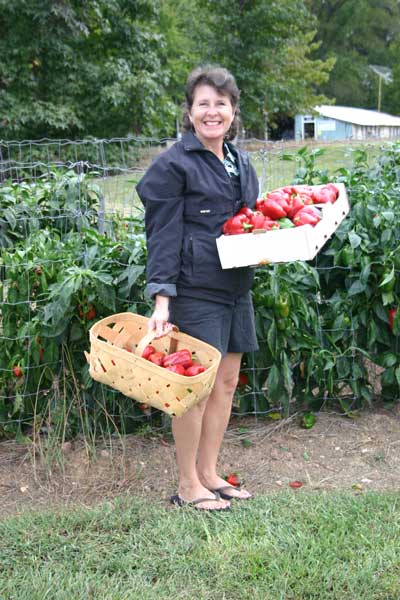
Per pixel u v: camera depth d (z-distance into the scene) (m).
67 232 5.54
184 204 2.89
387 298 3.90
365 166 4.99
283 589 2.71
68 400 3.87
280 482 3.59
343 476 3.64
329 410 4.27
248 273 3.09
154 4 21.86
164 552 2.95
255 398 4.09
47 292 3.74
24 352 3.80
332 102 38.06
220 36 29.31
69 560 2.92
